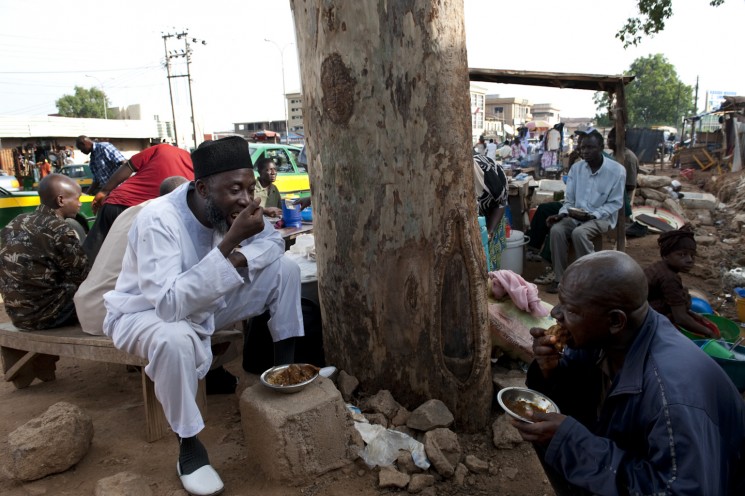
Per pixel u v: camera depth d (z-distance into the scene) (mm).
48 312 3203
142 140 39531
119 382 3594
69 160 25859
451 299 2686
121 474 2303
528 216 7852
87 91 70500
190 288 2232
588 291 1542
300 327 2908
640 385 1488
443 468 2424
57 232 3191
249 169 2410
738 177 13852
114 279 2854
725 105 21422
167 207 2438
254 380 3344
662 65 71438
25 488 2414
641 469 1429
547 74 6012
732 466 1496
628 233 8070
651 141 21562
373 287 2785
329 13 2570
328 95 2674
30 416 3113
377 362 2867
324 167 2812
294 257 4215
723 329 3955
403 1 2455
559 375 2045
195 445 2373
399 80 2531
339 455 2488
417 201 2621
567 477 1582
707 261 6773
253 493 2328
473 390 2758
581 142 5625
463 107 2605
